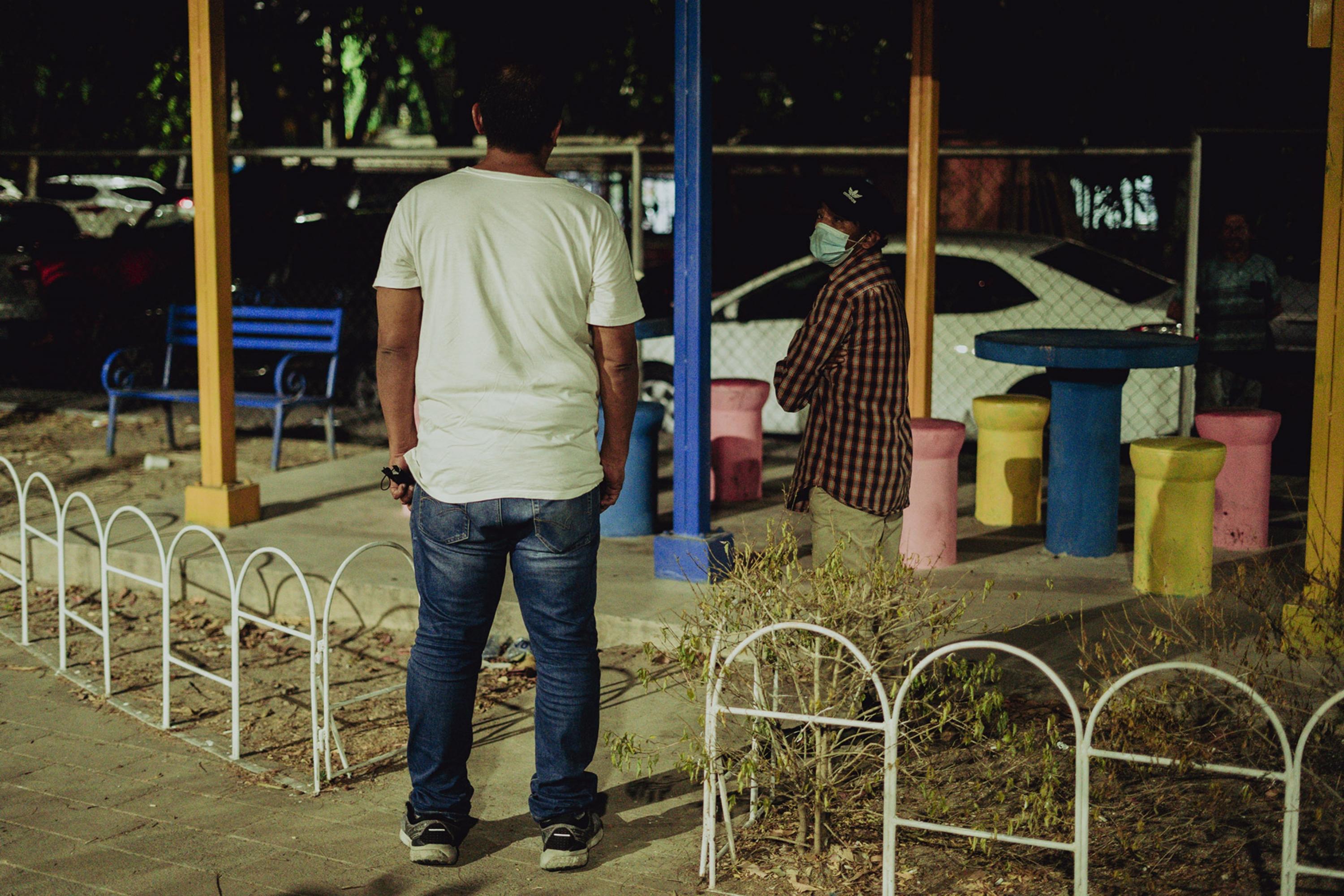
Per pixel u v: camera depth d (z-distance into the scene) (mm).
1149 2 12375
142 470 8859
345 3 14242
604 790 4234
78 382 12953
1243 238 8570
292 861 3793
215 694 5266
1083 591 5688
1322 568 4629
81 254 13617
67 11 14000
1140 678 4453
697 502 5836
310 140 17000
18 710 5129
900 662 3797
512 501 3467
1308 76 12094
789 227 13695
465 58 13102
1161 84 12656
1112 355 5750
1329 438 4629
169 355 9383
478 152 9203
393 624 5945
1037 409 6809
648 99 14555
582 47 13695
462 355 3447
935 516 6055
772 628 3471
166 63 14805
